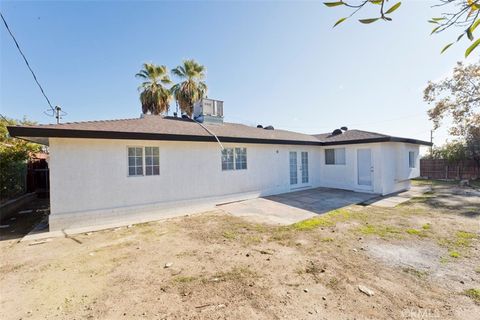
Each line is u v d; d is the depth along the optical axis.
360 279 3.05
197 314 2.42
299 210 7.11
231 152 8.62
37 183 10.56
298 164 11.13
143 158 6.66
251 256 3.87
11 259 3.91
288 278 3.12
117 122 7.34
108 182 6.11
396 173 10.42
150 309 2.52
